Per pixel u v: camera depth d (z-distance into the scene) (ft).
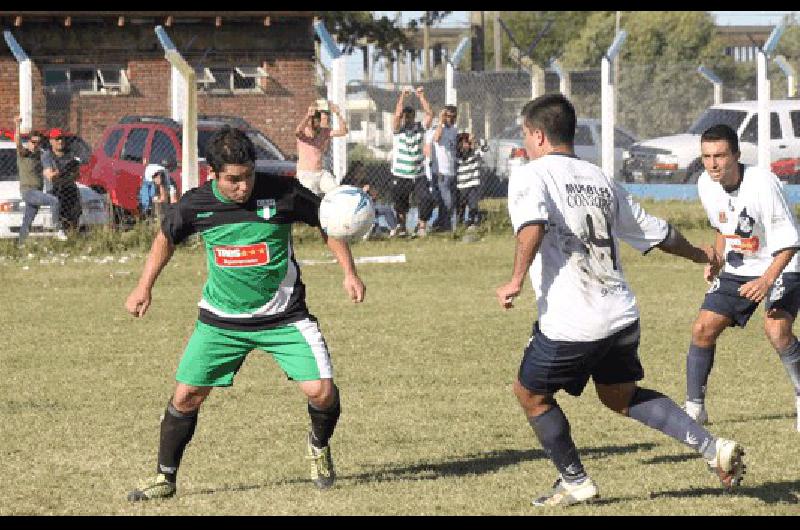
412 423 70.38
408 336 101.76
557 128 50.39
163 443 54.70
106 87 262.47
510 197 49.37
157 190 171.32
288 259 53.11
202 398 54.39
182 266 151.53
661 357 91.56
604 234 50.06
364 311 116.47
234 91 266.16
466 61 531.09
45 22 260.21
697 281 137.18
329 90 186.39
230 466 60.85
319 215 52.26
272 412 73.36
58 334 104.63
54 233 166.30
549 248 49.88
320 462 55.98
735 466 50.39
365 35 348.59
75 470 60.39
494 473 58.95
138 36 263.49
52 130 168.76
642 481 56.85
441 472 59.41
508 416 72.13
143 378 85.20
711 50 524.52
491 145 223.51
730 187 64.80
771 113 220.64
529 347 51.03
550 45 587.27
